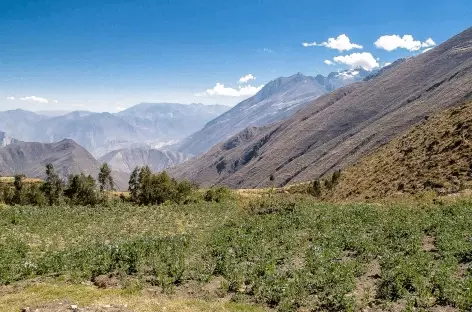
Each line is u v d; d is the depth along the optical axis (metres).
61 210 86.25
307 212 53.94
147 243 37.88
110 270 30.75
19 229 60.50
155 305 22.00
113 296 24.00
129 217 76.19
